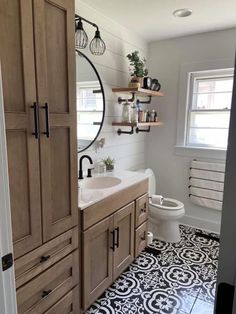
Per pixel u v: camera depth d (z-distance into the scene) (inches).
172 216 100.0
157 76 118.5
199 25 95.7
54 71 45.0
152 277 81.0
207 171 109.2
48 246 48.3
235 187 17.7
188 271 84.1
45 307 49.7
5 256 30.0
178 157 118.9
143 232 90.4
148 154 125.7
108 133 96.6
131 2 76.5
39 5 40.5
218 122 109.7
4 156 28.9
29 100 40.7
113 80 95.1
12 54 37.5
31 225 44.1
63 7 45.0
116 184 81.3
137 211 83.7
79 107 80.1
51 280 50.3
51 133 46.1
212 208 110.7
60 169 49.1
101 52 84.0
